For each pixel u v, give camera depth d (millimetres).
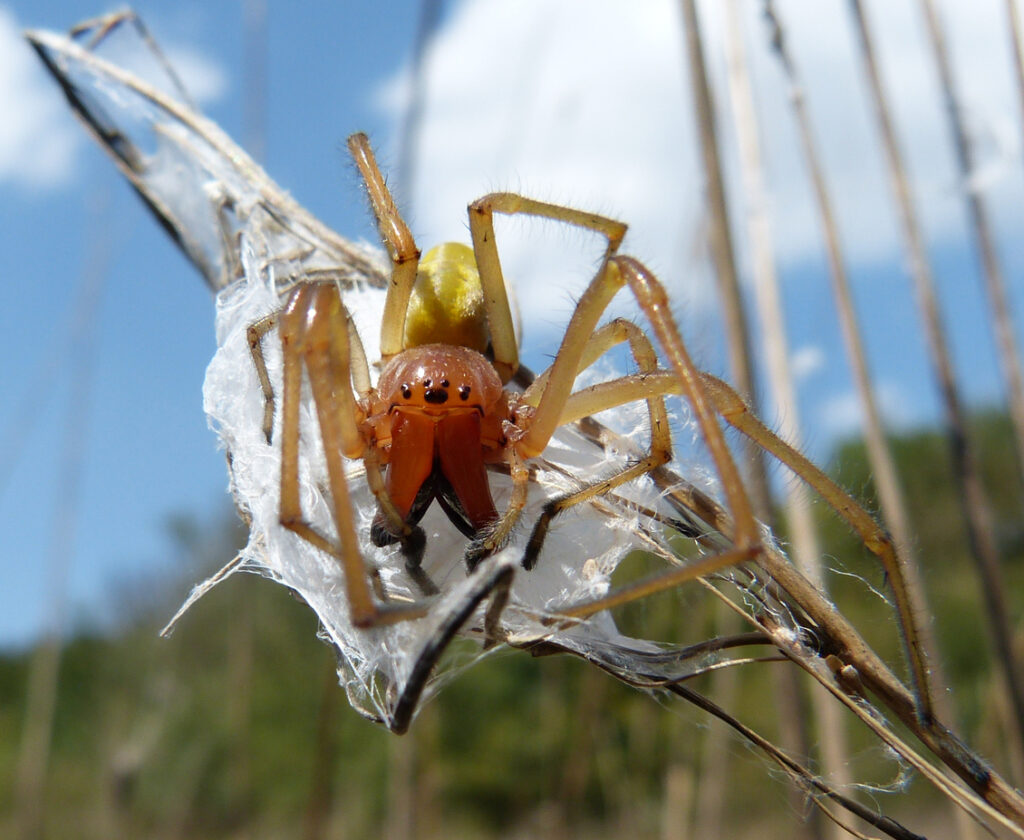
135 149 45
